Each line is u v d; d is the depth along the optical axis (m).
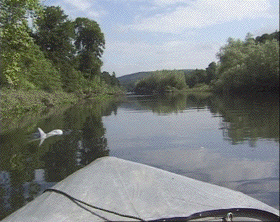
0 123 16.23
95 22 63.50
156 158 8.08
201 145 9.73
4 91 22.75
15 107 22.20
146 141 10.64
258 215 2.02
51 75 39.78
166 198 1.98
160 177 2.23
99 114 22.61
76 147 9.57
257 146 9.24
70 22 49.53
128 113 23.61
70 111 25.56
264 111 19.61
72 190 2.04
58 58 47.22
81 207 1.89
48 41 46.06
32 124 15.82
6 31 14.01
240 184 5.75
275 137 10.55
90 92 57.62
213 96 46.94
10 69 14.62
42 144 10.12
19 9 14.29
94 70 63.31
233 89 51.09
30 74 33.56
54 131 12.50
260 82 45.16
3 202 4.77
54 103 33.66
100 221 1.78
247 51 55.47
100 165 2.32
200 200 2.01
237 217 1.97
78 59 54.50
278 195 5.04
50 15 46.41
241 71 47.84
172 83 100.56
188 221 1.82
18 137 11.60
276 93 42.09
